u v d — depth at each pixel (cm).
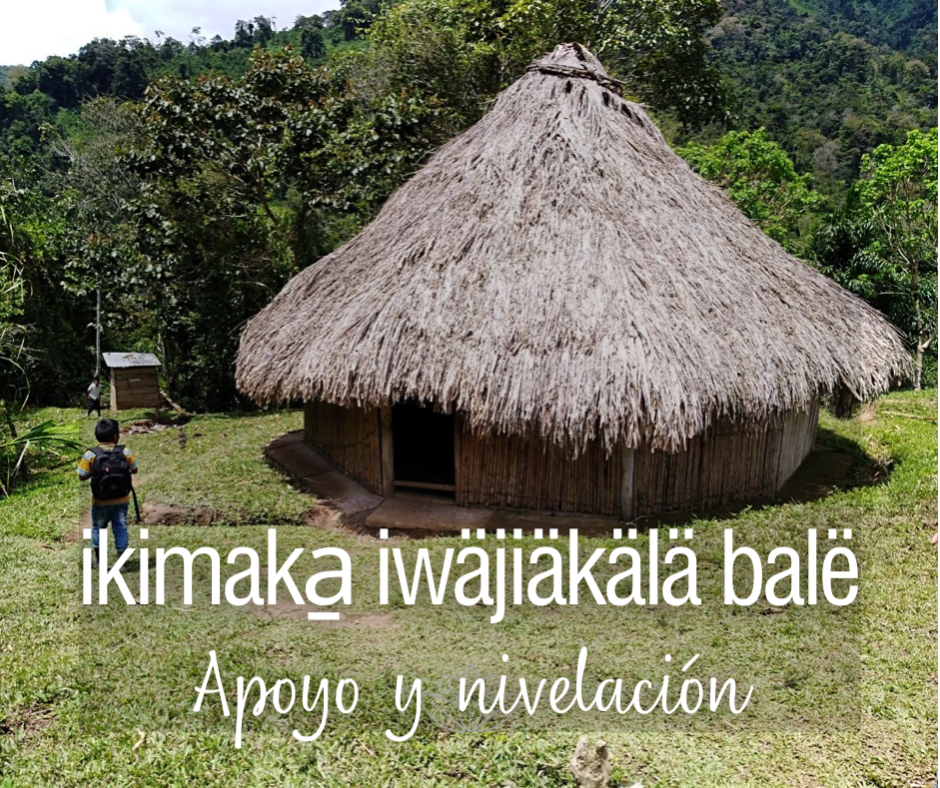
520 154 876
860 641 491
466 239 812
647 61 1812
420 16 1720
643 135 980
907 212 1975
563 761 383
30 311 1736
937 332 1691
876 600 548
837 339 852
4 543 734
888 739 398
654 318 720
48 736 414
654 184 891
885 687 439
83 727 419
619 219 811
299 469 968
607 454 764
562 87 949
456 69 1672
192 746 403
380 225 967
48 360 1752
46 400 1803
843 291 976
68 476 1035
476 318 747
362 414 898
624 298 730
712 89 1864
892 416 1210
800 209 2605
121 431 1327
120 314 1859
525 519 774
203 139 1526
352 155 1474
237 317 1712
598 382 684
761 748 393
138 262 1578
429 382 726
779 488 866
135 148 1588
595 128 912
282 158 1520
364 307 798
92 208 2178
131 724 422
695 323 737
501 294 757
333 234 1967
